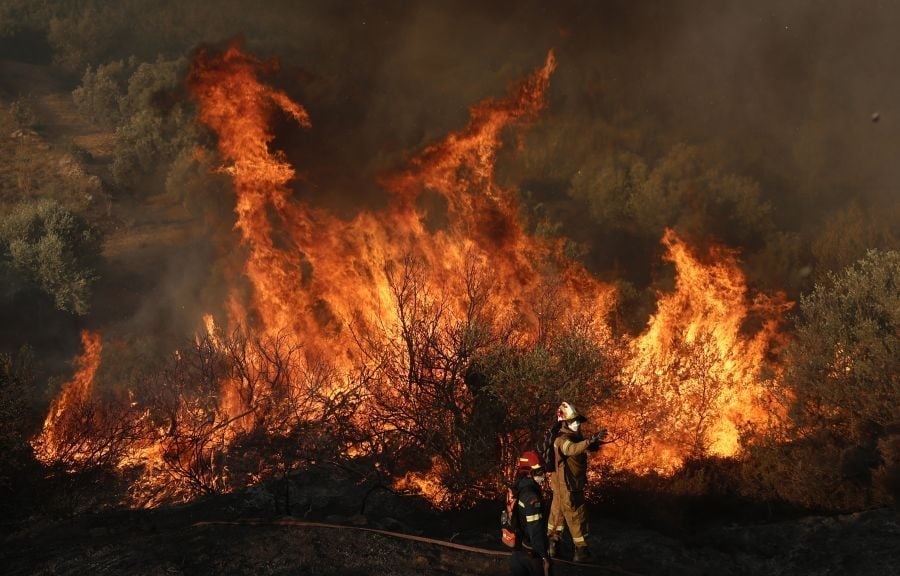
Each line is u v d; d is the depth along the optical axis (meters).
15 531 8.34
